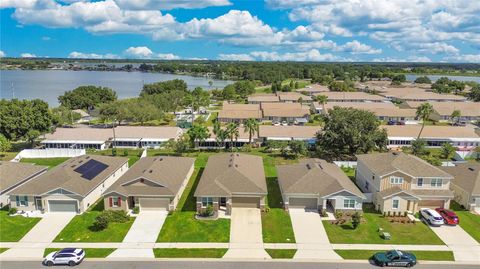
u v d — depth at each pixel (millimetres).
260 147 96375
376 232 48938
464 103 144500
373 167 59312
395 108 138250
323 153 86750
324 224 51094
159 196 53594
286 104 150500
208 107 168375
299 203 55844
